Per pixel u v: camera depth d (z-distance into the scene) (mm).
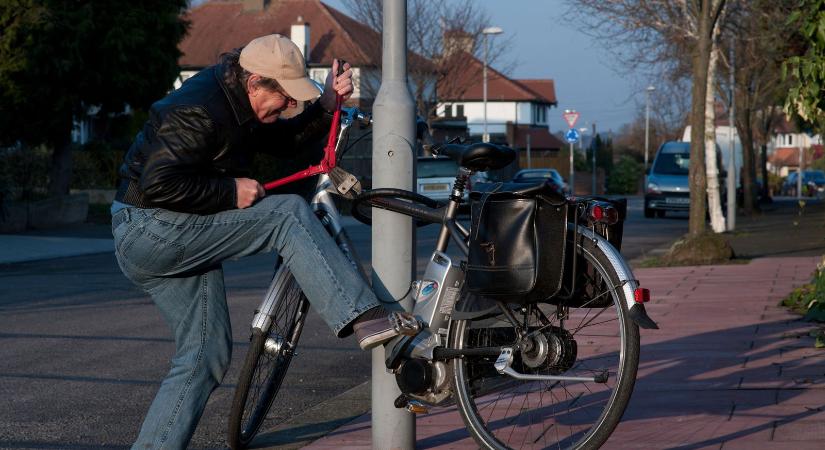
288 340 4832
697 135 15148
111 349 8391
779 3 20297
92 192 33625
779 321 8602
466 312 4246
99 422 5910
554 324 4145
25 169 24781
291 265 4113
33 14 24391
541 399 4875
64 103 25406
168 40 27141
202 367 4316
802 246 18125
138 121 36250
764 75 32188
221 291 4395
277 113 4211
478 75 45312
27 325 9766
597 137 74500
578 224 4027
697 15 15312
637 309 3846
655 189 31750
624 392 3910
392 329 4117
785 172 121000
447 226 4348
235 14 65188
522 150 75438
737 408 5375
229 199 4047
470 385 4270
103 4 25500
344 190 4469
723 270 13695
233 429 4828
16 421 5930
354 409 6062
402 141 4555
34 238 21344
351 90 4516
